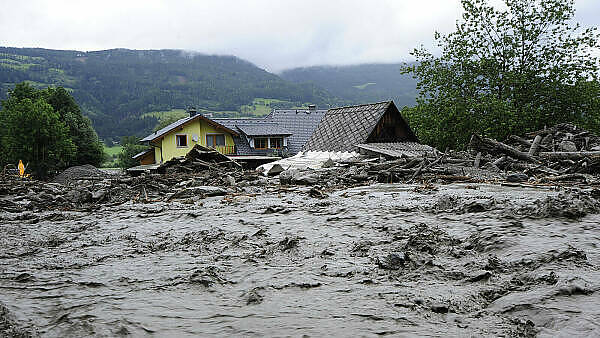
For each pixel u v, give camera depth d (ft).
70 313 13.02
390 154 64.80
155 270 17.25
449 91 99.30
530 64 97.25
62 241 23.77
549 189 37.09
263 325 11.68
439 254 17.90
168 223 28.40
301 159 78.79
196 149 69.92
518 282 13.87
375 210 28.48
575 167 49.55
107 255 20.16
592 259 16.08
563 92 94.99
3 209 37.91
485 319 11.46
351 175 53.78
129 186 52.42
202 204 36.17
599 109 94.32
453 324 11.25
